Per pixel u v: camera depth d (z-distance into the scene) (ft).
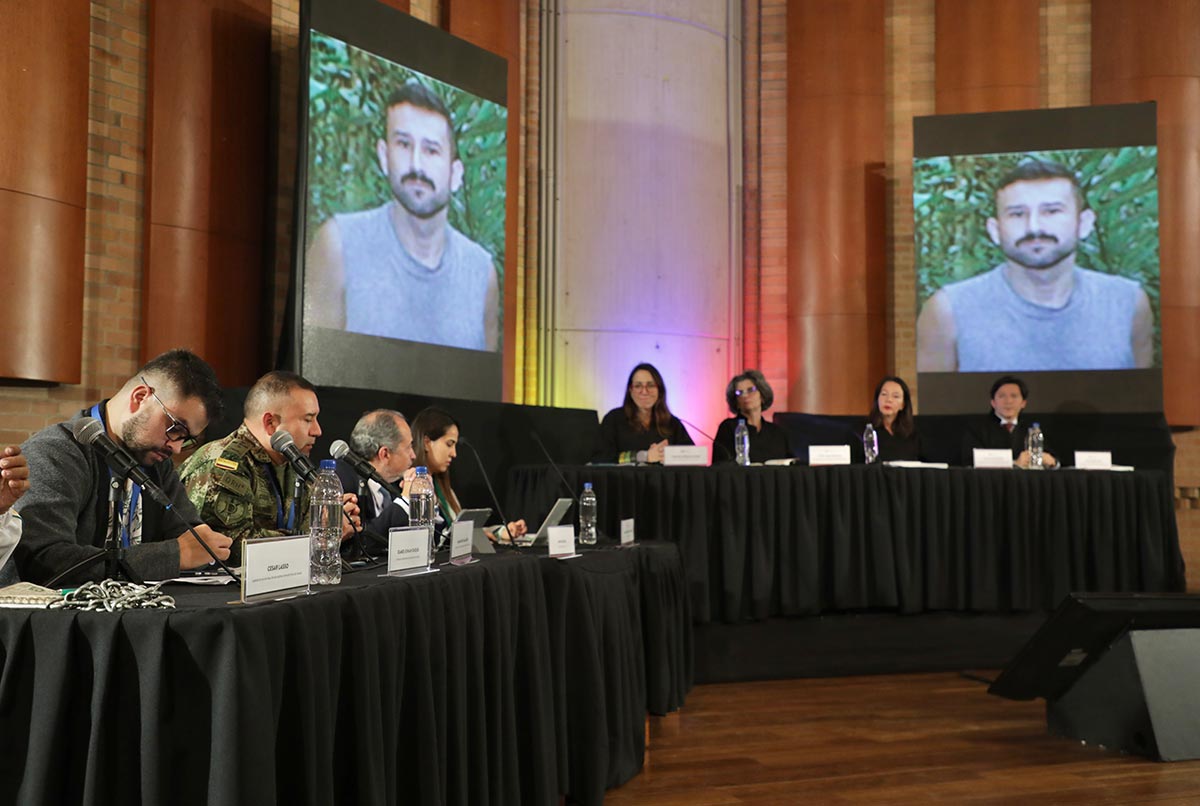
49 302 15.53
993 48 25.81
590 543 13.42
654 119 25.18
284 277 19.43
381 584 6.89
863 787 11.42
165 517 8.25
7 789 5.41
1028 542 17.80
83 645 5.46
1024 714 15.01
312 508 7.50
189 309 17.40
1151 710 12.77
